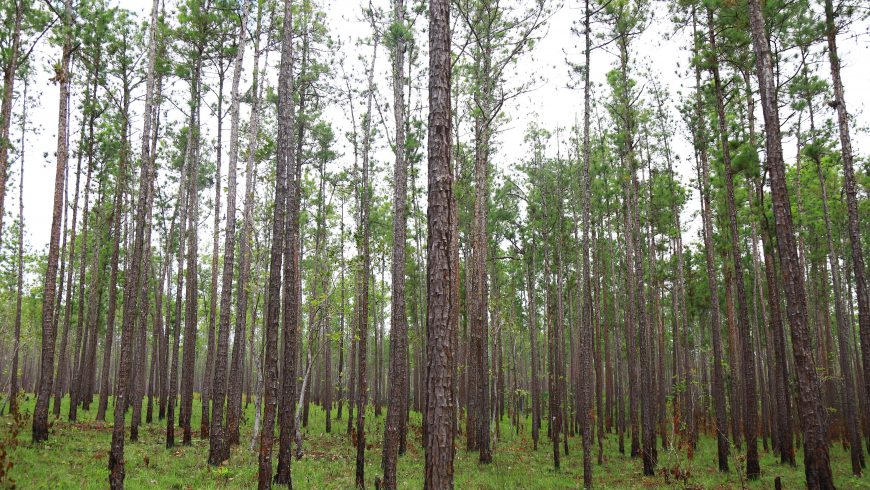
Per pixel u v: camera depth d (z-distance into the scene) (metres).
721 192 18.02
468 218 21.48
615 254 27.22
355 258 17.20
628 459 19.17
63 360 20.94
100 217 24.53
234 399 16.12
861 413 26.20
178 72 16.70
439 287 5.59
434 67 5.94
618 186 20.16
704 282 26.30
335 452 17.75
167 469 12.59
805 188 21.73
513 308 28.52
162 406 24.14
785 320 24.22
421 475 14.28
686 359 21.56
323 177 21.89
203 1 15.88
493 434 23.17
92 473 11.34
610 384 27.61
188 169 22.95
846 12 13.01
